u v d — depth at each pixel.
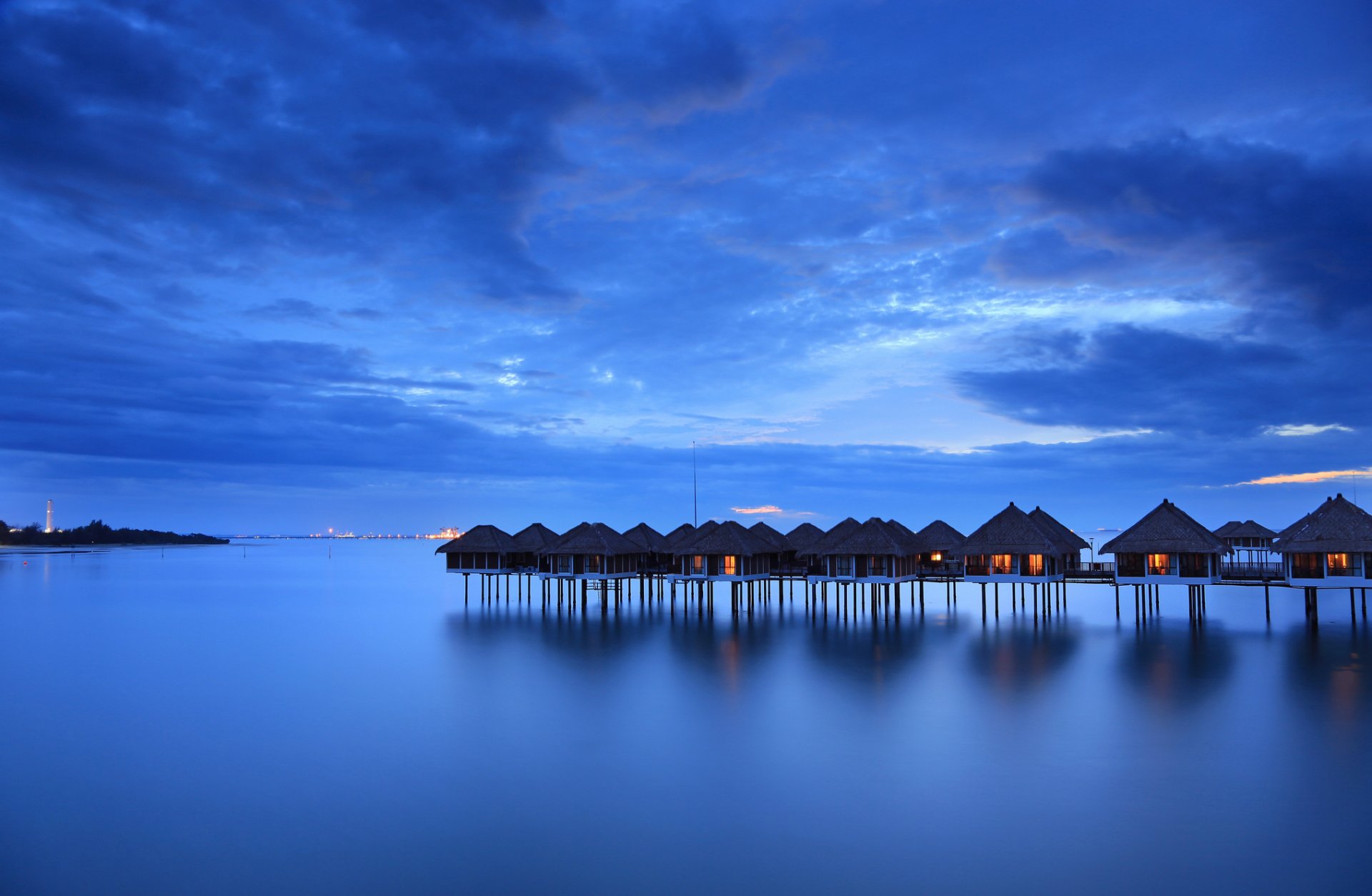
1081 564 68.62
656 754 30.44
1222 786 26.23
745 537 69.69
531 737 32.91
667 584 104.88
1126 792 25.89
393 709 37.81
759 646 53.78
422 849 22.53
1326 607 72.69
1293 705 35.88
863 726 33.62
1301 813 24.03
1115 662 45.81
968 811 24.59
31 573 149.62
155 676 46.53
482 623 69.12
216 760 30.31
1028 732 32.28
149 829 24.06
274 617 75.62
